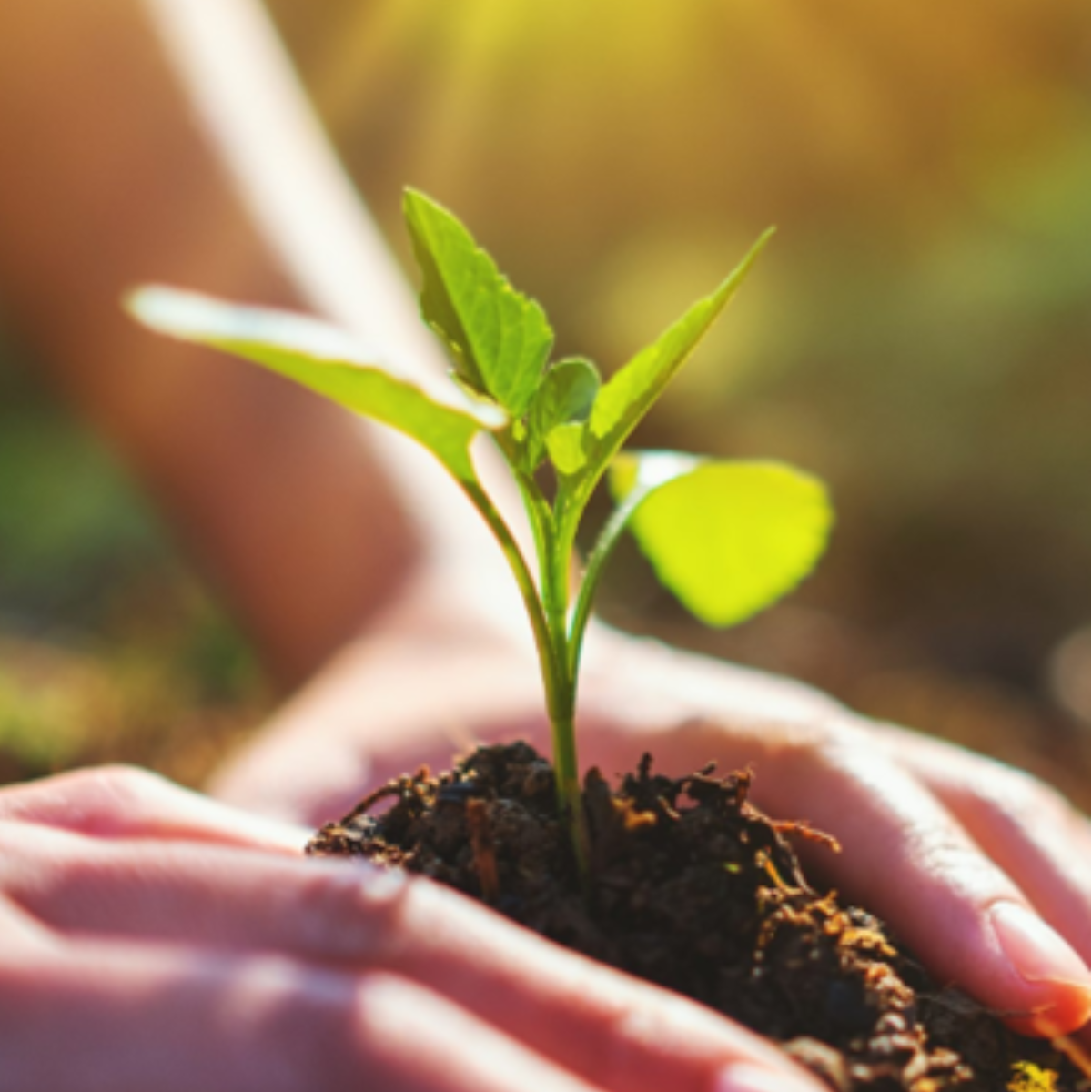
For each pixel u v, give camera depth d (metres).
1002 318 4.13
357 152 6.36
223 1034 0.49
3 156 1.69
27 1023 0.49
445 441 0.61
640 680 1.23
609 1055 0.55
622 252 5.92
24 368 4.42
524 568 0.67
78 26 1.68
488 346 0.68
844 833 0.84
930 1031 0.68
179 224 1.66
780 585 0.90
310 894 0.59
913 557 3.68
